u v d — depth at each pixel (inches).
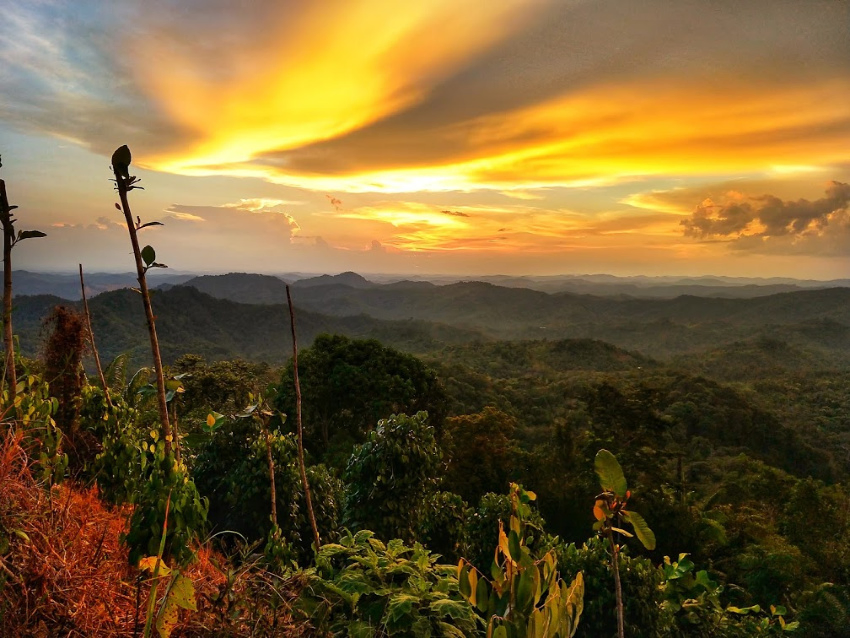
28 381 121.2
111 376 270.4
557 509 682.8
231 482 176.2
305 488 140.3
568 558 232.7
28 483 85.6
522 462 724.7
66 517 83.8
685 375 2440.9
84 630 64.9
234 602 71.8
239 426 189.0
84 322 166.2
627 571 225.1
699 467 1470.2
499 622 61.3
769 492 851.4
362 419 701.3
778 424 1985.7
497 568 65.1
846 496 761.0
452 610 79.3
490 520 261.0
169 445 92.6
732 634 238.4
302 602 82.5
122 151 90.5
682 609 243.9
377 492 194.7
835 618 414.9
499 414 774.5
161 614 60.2
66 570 69.2
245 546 91.7
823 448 2097.7
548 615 58.6
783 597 491.5
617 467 76.5
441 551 236.8
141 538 77.7
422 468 197.8
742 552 603.8
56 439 116.1
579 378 2819.9
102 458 130.6
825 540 649.0
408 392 668.1
